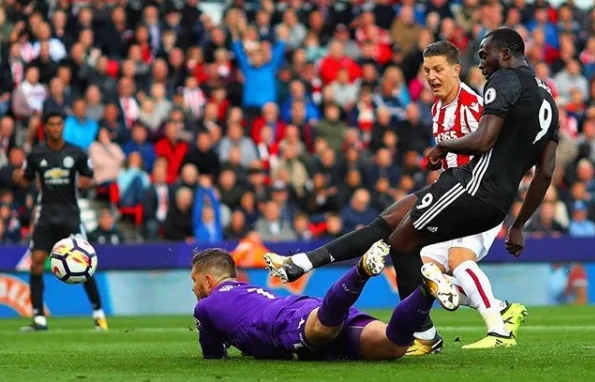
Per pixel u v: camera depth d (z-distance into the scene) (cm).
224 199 3061
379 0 3828
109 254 2877
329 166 3228
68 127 3064
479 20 3850
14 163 2955
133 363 1212
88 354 1395
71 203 2191
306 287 2988
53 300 2884
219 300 1194
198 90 3353
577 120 3722
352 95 3519
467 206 1192
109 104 3112
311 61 3656
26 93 3112
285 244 2953
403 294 1341
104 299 2878
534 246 3155
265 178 3186
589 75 3975
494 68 1241
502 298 3128
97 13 3425
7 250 2822
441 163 1260
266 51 3469
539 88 1210
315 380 993
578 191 3356
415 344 1305
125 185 2991
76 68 3250
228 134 3238
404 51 3716
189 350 1455
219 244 2927
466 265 1426
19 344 1684
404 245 1244
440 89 1334
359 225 3078
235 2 3656
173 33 3444
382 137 3378
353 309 1191
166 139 3162
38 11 3388
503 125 1193
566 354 1316
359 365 1126
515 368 1115
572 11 4103
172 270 2925
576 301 3197
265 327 1163
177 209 2972
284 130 3353
